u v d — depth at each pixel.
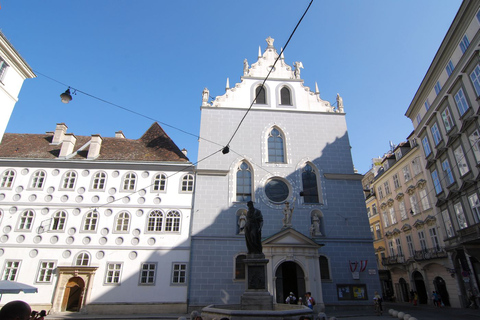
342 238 29.39
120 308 25.52
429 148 33.25
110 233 28.00
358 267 28.47
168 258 27.39
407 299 40.69
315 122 34.41
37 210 28.44
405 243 40.81
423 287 36.94
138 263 27.14
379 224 49.22
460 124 26.42
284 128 33.78
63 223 28.17
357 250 29.08
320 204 30.62
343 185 31.61
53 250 27.14
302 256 26.11
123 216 28.75
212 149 31.97
